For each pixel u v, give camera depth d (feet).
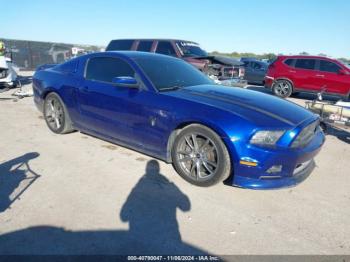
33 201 9.03
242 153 9.07
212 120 9.48
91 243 7.27
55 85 15.01
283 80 35.78
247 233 7.91
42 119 19.13
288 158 9.09
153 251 7.09
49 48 68.80
